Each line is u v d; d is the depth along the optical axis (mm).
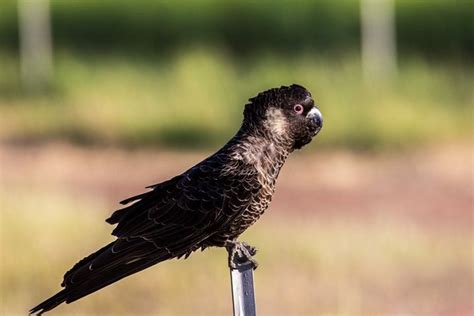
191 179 7020
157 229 6883
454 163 20625
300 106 7094
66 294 6383
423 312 12312
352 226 15141
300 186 18828
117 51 38281
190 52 27016
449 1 39625
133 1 42906
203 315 11891
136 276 12367
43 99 26547
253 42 40594
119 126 23656
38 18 30422
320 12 40625
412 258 13805
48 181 19156
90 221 13914
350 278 13164
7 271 12320
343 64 25891
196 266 12797
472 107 23781
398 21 38688
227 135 23328
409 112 22750
